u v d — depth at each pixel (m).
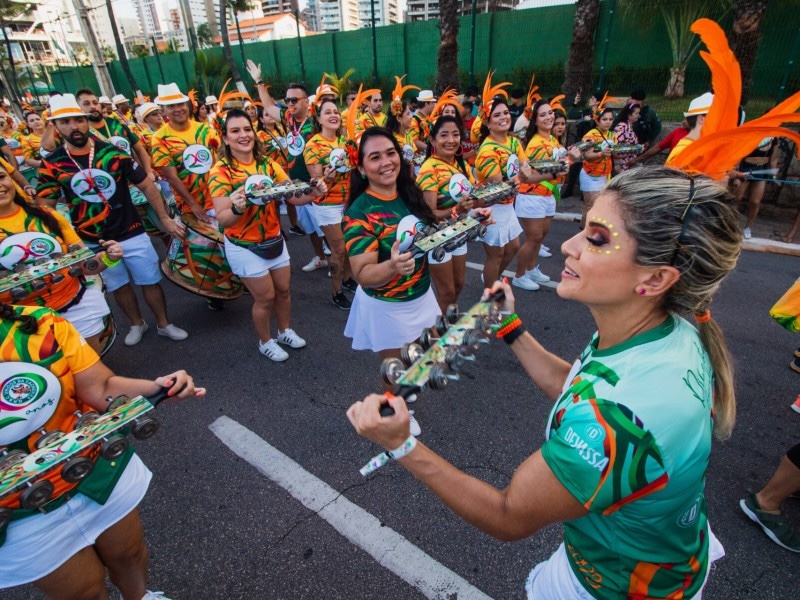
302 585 2.26
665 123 8.65
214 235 4.51
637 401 0.93
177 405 3.60
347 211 2.73
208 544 2.47
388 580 2.27
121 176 3.97
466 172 4.21
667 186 0.95
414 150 6.73
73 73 28.64
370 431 1.03
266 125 8.36
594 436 0.93
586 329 4.46
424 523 2.55
